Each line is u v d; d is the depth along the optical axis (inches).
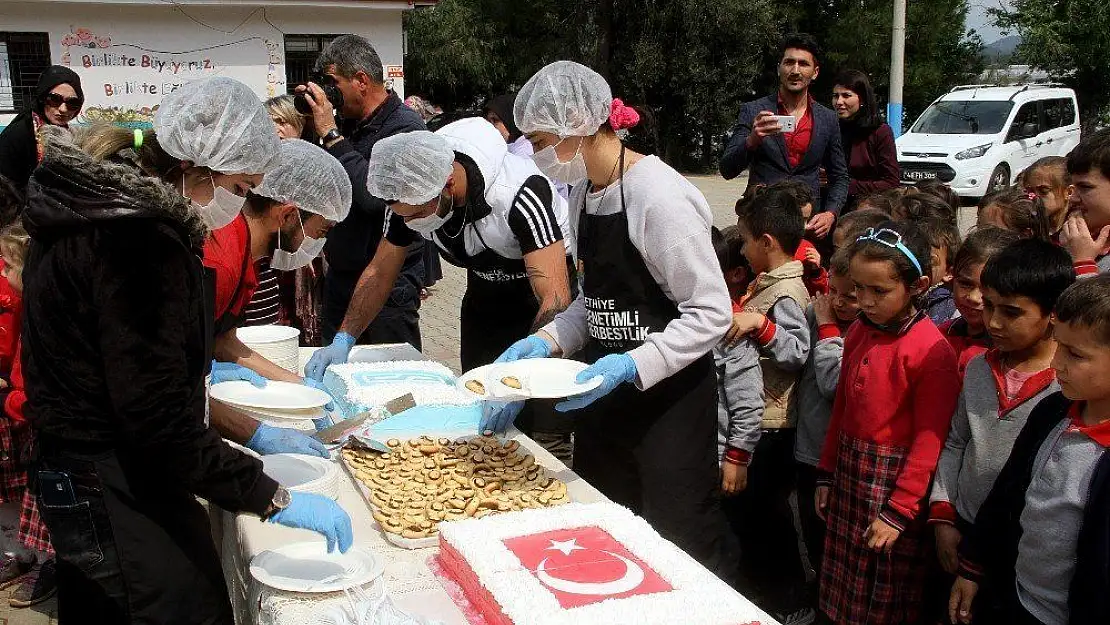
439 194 102.6
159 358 58.7
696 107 797.9
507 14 898.7
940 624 100.8
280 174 84.3
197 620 66.9
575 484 84.0
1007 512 77.8
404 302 151.9
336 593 64.7
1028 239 83.6
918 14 894.4
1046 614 74.0
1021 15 784.3
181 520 66.4
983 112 562.3
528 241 106.6
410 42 869.2
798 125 182.7
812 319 115.0
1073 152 107.2
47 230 59.9
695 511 92.1
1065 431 73.3
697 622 56.7
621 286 88.0
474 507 75.7
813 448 112.7
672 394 89.9
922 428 91.0
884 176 202.2
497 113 170.7
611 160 85.9
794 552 118.3
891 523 91.6
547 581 61.4
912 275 91.4
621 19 818.2
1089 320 67.4
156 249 58.6
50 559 125.2
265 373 97.4
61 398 61.2
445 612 63.1
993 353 87.2
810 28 930.1
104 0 422.0
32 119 205.3
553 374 84.4
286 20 462.0
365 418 85.0
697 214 84.2
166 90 450.0
